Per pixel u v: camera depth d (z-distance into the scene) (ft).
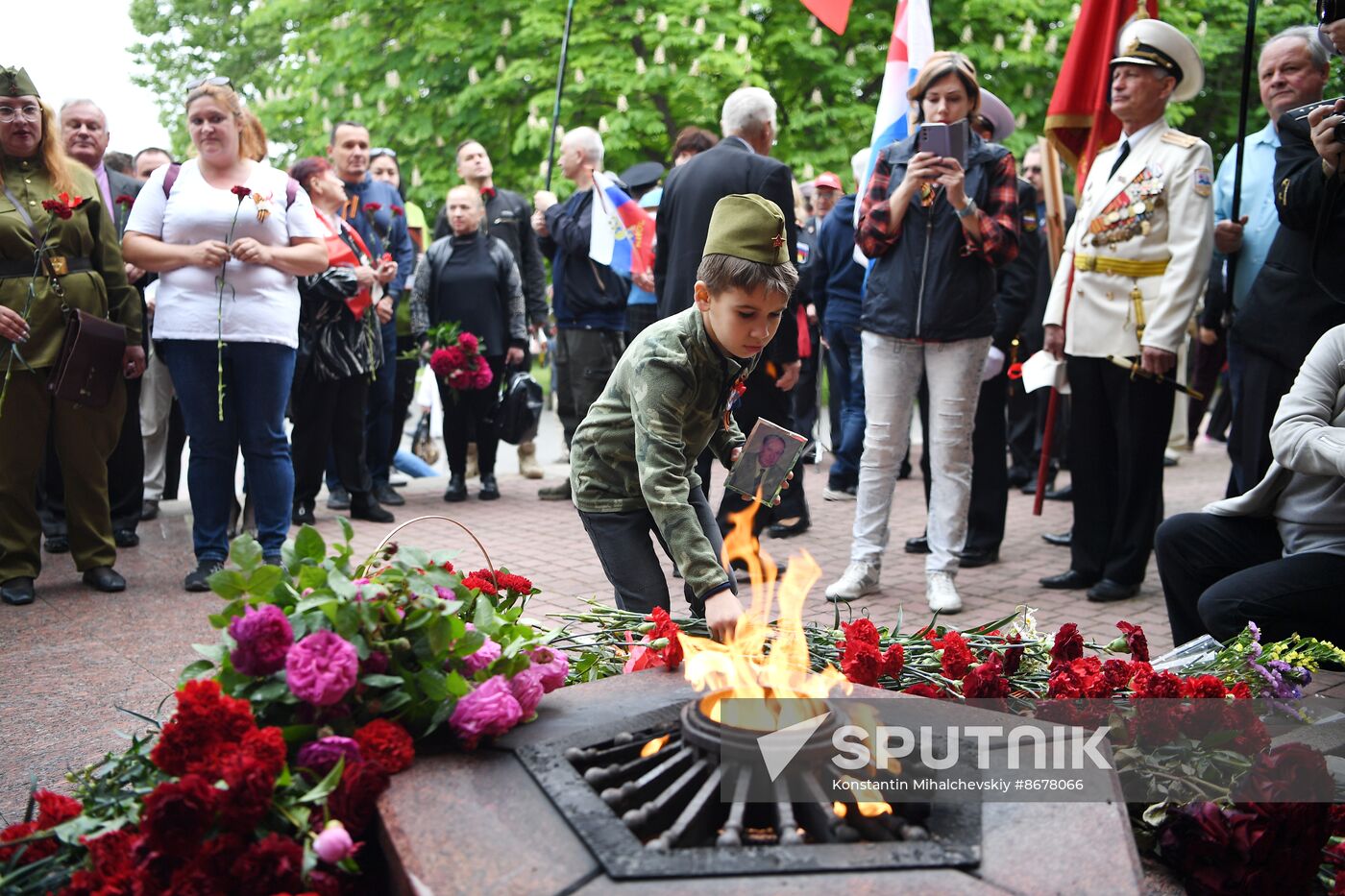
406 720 7.64
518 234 29.66
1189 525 12.70
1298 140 14.71
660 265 19.40
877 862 5.95
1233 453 17.69
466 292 26.99
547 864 5.97
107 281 18.76
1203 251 17.26
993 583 19.38
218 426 18.56
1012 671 10.01
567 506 26.94
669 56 49.24
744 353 9.59
